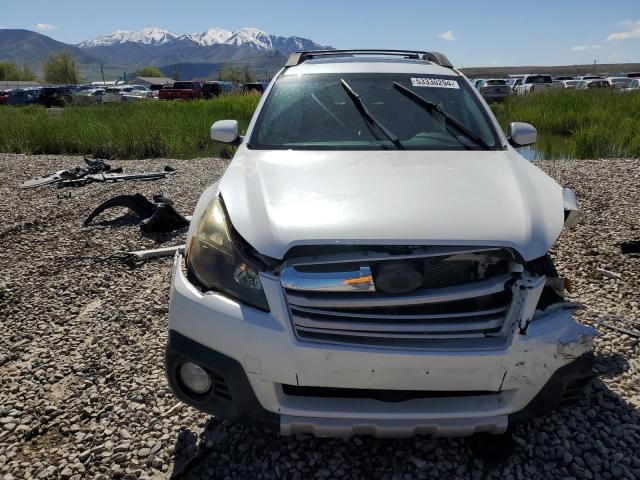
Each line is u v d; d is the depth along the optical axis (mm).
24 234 5980
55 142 13391
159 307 4098
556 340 2201
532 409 2266
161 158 12398
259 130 3422
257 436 2662
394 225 2246
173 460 2539
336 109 3527
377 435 2203
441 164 2918
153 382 3141
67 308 4164
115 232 5930
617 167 9117
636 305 3988
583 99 17891
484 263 2258
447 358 2107
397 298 2166
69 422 2840
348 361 2121
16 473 2496
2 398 3057
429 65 4066
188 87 40812
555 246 5230
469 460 2492
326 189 2570
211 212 2604
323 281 2152
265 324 2162
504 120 17000
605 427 2674
